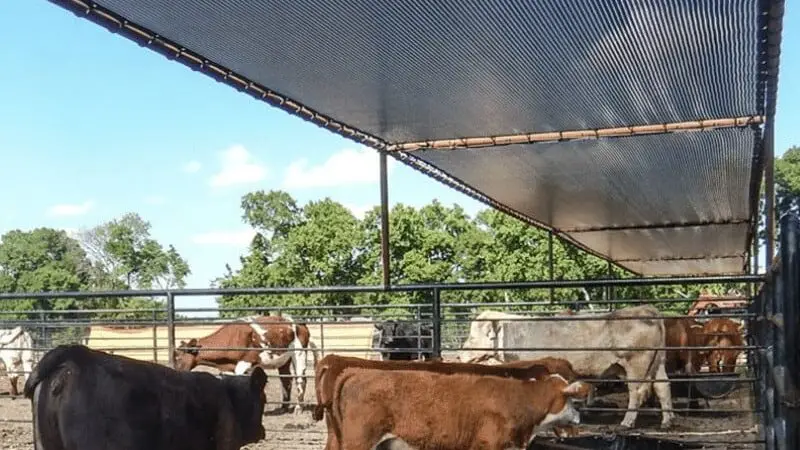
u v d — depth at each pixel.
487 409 6.82
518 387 6.88
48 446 5.61
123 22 5.68
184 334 19.66
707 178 11.68
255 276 40.66
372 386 6.82
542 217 15.73
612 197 13.38
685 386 13.40
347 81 7.07
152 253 68.62
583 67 6.61
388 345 16.41
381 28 5.79
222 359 13.89
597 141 9.19
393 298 35.53
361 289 8.31
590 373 11.73
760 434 8.24
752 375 10.12
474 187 12.37
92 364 5.73
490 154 9.88
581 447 7.96
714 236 18.30
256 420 6.49
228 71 6.80
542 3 5.24
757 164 10.57
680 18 5.40
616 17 5.43
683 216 15.51
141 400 5.84
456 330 26.53
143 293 8.77
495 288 7.94
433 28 5.74
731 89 7.16
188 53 6.34
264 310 9.55
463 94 7.48
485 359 13.06
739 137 8.95
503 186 12.30
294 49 6.25
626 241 19.33
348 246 38.25
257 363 13.97
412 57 6.42
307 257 39.09
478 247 35.84
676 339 11.86
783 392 3.85
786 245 3.80
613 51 6.16
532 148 9.55
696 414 12.70
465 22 5.62
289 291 8.36
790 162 51.19
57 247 69.62
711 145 9.44
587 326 11.75
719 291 30.58
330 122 8.44
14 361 16.84
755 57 6.21
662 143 9.32
